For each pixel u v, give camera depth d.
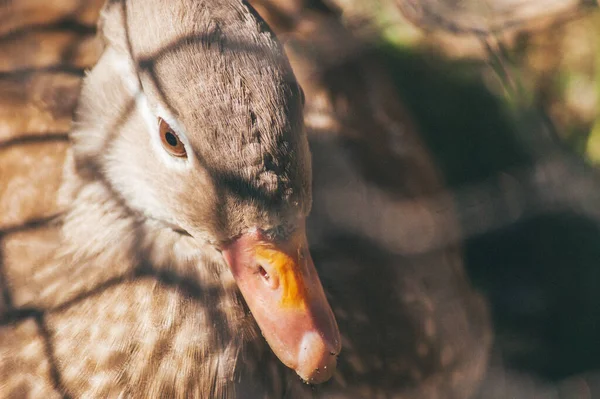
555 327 2.69
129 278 2.51
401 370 2.58
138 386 2.50
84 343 2.51
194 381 2.50
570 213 2.70
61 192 2.54
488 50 2.71
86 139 2.52
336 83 2.62
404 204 2.61
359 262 2.58
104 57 2.52
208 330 2.51
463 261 2.66
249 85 2.46
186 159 2.48
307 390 2.53
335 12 2.67
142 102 2.49
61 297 2.52
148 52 2.47
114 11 2.50
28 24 2.62
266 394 2.52
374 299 2.57
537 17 2.71
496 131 2.71
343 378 2.55
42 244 2.55
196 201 2.48
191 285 2.51
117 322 2.51
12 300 2.54
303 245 2.47
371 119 2.63
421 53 2.71
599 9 2.72
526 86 2.71
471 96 2.71
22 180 2.58
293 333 2.46
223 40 2.46
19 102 2.60
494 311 2.69
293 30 2.63
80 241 2.53
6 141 2.59
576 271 2.69
